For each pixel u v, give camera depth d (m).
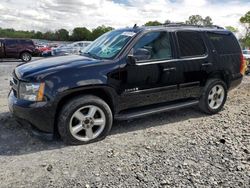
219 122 5.21
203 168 3.42
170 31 5.05
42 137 4.03
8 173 3.30
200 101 5.55
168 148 4.01
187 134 4.58
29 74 3.95
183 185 3.06
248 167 3.45
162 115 5.62
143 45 4.65
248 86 8.99
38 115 3.87
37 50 21.88
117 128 4.89
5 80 9.92
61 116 3.99
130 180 3.15
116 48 4.62
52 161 3.62
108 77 4.23
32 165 3.51
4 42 20.09
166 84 4.89
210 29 5.67
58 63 4.29
